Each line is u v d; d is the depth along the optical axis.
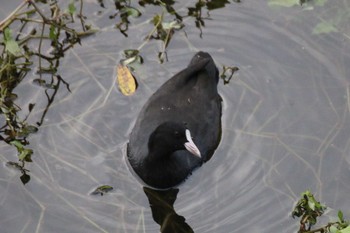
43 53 25.91
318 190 22.00
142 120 22.80
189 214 21.42
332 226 20.53
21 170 22.48
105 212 21.36
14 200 21.62
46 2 27.27
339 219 20.45
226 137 23.50
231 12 27.11
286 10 26.98
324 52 25.77
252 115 24.11
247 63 25.61
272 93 24.72
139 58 25.64
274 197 21.73
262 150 23.11
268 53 25.84
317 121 23.86
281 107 24.31
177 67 25.50
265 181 22.19
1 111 24.22
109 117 23.98
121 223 21.08
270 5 27.16
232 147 23.20
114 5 27.30
